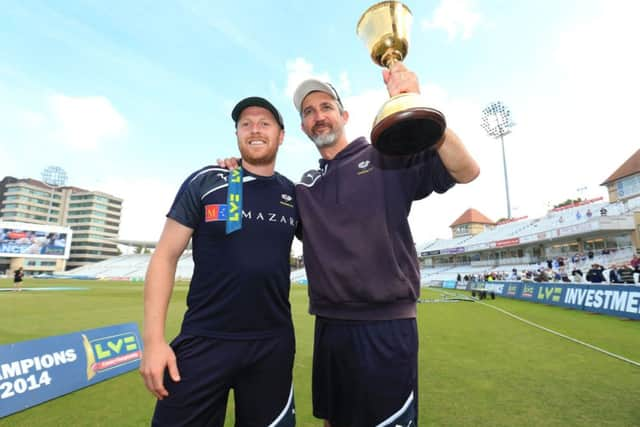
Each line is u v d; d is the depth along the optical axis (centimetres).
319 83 181
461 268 3897
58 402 325
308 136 191
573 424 276
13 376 311
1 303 1273
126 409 309
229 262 148
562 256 2756
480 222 5325
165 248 149
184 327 152
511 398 330
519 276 2480
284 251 163
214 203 154
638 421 281
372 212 156
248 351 149
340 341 156
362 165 167
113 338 423
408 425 145
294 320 898
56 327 743
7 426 278
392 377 146
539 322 806
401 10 161
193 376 141
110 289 2283
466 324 791
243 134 169
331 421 161
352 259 154
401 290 152
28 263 6644
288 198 174
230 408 315
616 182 2911
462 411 301
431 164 155
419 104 113
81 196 9069
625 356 488
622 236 2294
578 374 404
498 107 3888
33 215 8531
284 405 158
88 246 8806
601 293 961
